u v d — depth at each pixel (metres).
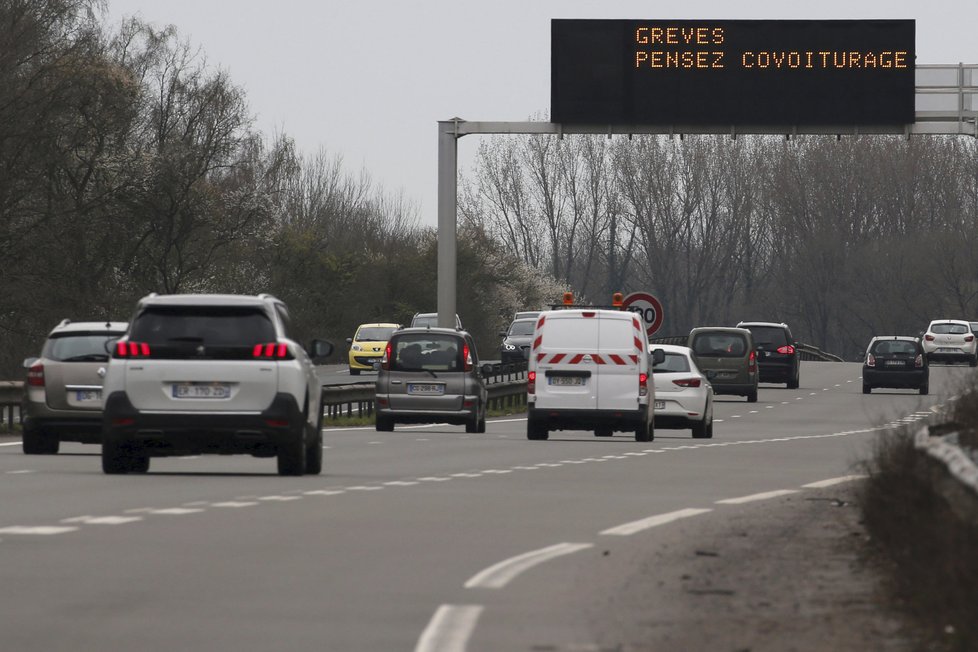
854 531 49.72
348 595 36.59
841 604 35.56
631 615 34.03
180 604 35.12
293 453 69.69
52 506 55.66
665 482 70.56
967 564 31.64
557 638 31.27
